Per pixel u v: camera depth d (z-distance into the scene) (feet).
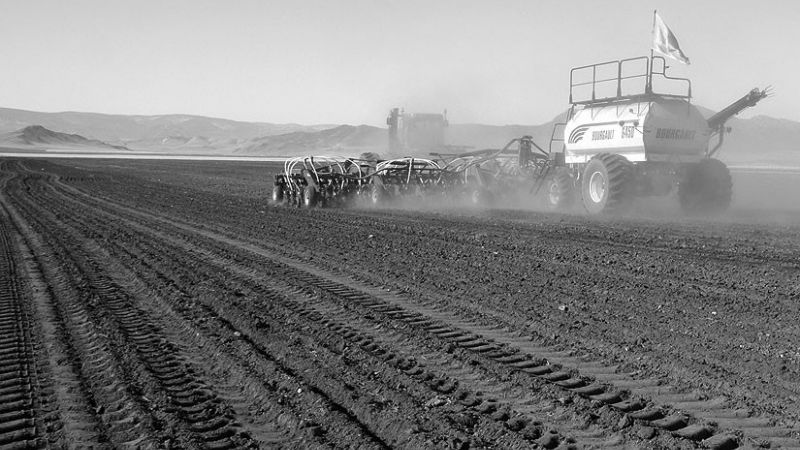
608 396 17.53
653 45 58.03
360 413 17.04
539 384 18.47
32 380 20.25
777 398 17.15
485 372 19.58
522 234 47.26
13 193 92.17
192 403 18.22
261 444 15.69
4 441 16.28
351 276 33.88
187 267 37.27
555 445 14.93
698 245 42.04
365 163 70.74
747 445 14.65
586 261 36.60
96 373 20.71
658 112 57.52
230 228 53.67
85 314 27.58
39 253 42.93
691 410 16.57
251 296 30.01
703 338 22.34
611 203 58.54
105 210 69.46
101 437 16.34
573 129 65.10
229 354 22.02
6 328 25.80
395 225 53.01
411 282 32.04
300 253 41.06
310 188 68.54
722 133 61.93
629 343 21.99
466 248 41.60
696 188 60.23
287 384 19.15
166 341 23.72
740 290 29.25
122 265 38.37
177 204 75.51
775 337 22.29
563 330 23.59
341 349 22.22
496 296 28.86
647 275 32.78
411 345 22.35
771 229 50.29
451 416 16.57
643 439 15.05
